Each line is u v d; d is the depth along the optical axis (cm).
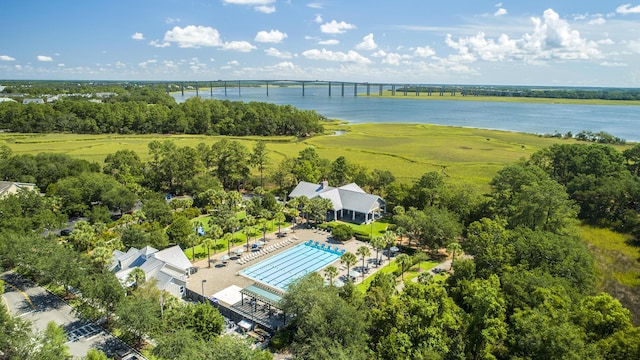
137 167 13838
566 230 8275
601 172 12144
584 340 4488
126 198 11069
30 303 6931
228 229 9919
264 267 8488
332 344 4891
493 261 6494
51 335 5212
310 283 5931
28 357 4906
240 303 6931
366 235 9975
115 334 6109
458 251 8050
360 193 11375
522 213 8469
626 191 10619
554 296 5231
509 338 4866
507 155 18912
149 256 7750
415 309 5203
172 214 10706
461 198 10162
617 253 9200
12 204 9462
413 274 8162
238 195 11731
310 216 11000
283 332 5922
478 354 4903
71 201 10700
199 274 8144
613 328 4581
